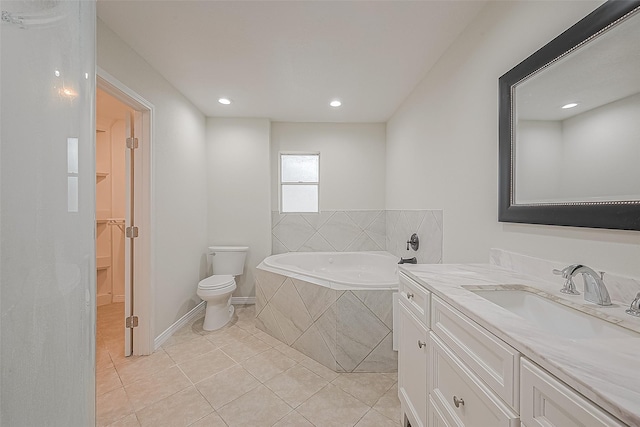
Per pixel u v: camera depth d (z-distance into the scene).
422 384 1.20
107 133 3.30
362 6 1.54
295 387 1.76
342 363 1.94
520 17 1.27
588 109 0.93
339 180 3.66
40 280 0.40
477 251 1.61
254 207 3.41
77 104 0.48
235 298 3.39
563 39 1.01
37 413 0.40
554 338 0.64
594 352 0.58
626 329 0.70
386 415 1.52
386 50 1.98
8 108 0.36
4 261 0.36
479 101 1.59
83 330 0.49
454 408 0.93
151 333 2.17
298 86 2.55
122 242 3.37
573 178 0.99
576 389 0.48
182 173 2.71
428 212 2.29
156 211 2.24
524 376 0.62
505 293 1.08
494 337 0.73
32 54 0.39
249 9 1.56
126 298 2.14
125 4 1.52
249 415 1.51
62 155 0.44
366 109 3.16
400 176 3.05
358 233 3.66
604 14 0.87
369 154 3.67
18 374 0.37
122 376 1.87
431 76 2.23
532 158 1.17
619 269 0.86
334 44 1.90
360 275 3.28
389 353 1.95
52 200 0.42
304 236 3.64
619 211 0.82
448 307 0.98
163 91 2.35
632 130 0.80
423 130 2.39
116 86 1.79
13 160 0.37
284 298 2.38
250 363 2.04
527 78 1.19
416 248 2.52
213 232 3.37
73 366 0.46
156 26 1.71
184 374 1.89
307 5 1.54
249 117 3.40
